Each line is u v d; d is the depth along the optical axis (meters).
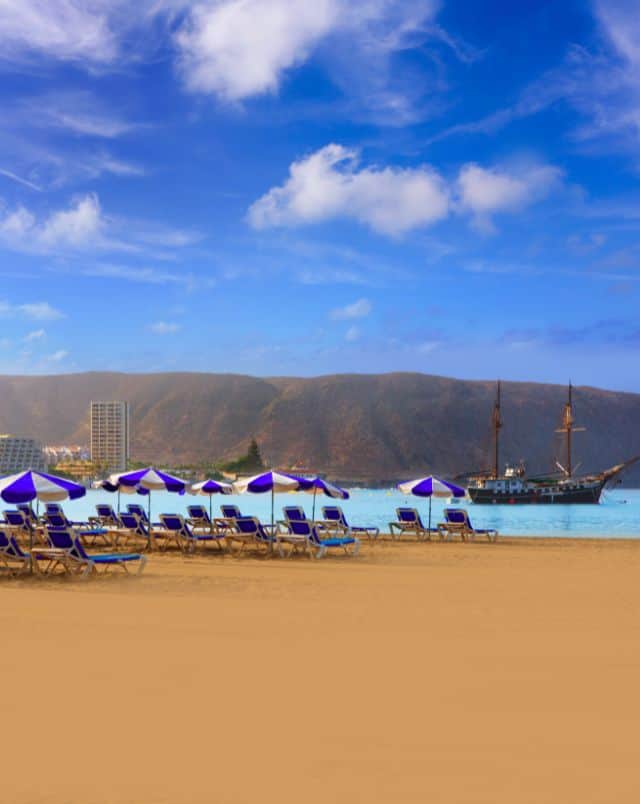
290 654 6.72
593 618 8.96
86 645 7.09
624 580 13.39
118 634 7.67
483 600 10.62
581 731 4.62
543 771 3.97
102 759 4.17
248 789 3.75
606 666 6.28
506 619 8.84
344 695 5.41
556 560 17.91
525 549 21.39
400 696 5.36
